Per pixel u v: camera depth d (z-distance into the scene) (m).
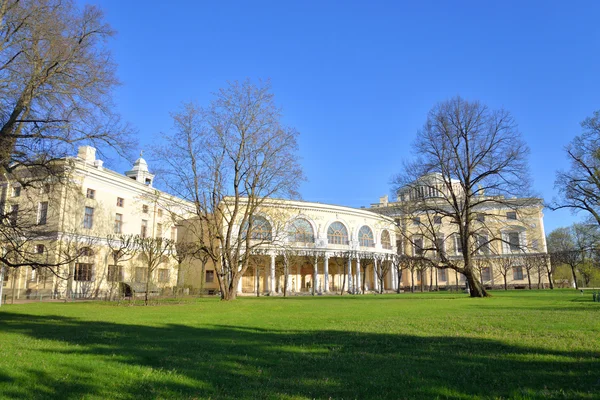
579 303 23.59
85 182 44.12
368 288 78.12
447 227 76.12
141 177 61.09
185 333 12.26
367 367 7.37
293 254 58.81
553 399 5.34
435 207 36.75
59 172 17.62
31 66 15.57
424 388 5.95
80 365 7.38
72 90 16.19
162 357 8.27
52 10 15.98
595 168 35.56
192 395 5.78
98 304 28.97
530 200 35.00
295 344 10.05
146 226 52.91
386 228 74.69
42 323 14.93
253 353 8.80
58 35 15.79
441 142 35.91
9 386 6.12
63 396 5.76
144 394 5.84
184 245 43.78
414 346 9.49
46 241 39.41
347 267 72.12
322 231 66.75
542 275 73.44
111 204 47.56
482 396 5.60
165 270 55.28
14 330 12.70
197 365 7.58
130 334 11.85
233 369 7.31
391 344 9.81
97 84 16.83
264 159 32.44
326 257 66.00
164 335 11.73
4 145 14.90
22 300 36.50
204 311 21.42
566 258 63.34
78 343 9.99
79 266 43.22
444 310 20.28
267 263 67.56
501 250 73.06
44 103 16.38
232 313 20.03
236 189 33.34
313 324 14.61
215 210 33.66
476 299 31.30
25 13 15.30
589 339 9.88
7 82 15.45
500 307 21.69
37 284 40.31
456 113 35.59
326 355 8.55
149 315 18.81
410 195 38.41
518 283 74.38
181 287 51.47
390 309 21.69
